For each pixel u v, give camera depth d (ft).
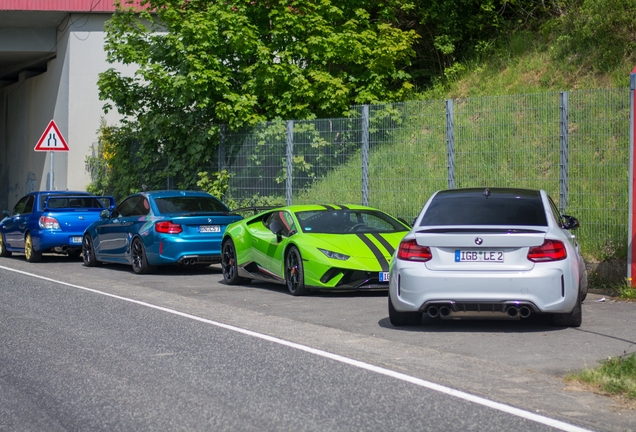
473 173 44.39
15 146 99.14
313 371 20.99
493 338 25.46
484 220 26.86
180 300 35.27
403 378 20.07
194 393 18.81
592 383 19.27
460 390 18.81
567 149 40.37
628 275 34.30
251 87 59.36
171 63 61.57
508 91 58.59
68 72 78.69
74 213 56.29
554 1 65.46
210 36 57.82
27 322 29.04
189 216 45.70
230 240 41.86
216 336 26.16
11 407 17.74
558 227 26.94
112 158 70.28
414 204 47.09
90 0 77.51
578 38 58.54
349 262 34.68
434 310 25.61
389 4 69.36
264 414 16.99
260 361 22.26
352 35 60.03
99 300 35.17
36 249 56.18
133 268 48.65
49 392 19.01
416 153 47.19
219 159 60.18
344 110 59.57
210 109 61.21
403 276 26.03
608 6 55.26
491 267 25.21
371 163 49.57
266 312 31.60
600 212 38.78
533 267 25.07
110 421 16.60
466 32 70.44
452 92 63.87
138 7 76.59
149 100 64.69
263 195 56.75
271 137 56.13
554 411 17.02
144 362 22.20
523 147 42.32
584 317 29.22
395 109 48.65
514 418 16.48
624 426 15.97
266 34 62.34
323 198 52.44
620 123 38.93
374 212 39.63
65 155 79.20
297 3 61.98
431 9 69.82
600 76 54.03
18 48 83.20
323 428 15.94
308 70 61.41
